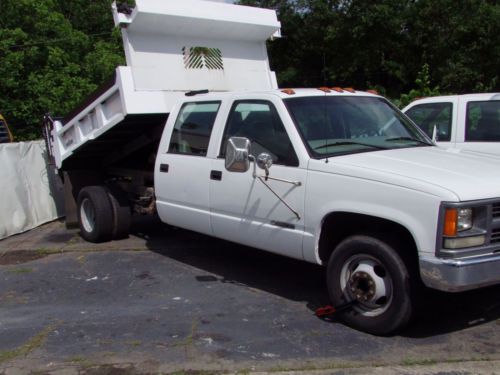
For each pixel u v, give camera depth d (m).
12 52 20.34
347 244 4.47
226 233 5.63
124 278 6.26
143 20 6.49
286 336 4.52
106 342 4.54
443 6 26.17
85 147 7.86
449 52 26.84
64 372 4.06
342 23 28.62
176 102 6.55
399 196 4.09
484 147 7.17
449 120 7.62
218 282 5.98
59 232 8.92
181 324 4.86
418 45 27.66
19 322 5.08
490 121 7.26
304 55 32.28
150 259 6.98
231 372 3.96
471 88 26.27
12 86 20.11
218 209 5.64
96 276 6.39
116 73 6.54
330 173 4.54
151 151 8.02
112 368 4.09
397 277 4.16
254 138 5.30
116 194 7.85
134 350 4.37
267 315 5.00
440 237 3.88
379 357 4.07
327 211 4.52
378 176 4.25
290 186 4.82
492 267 3.95
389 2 27.34
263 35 7.71
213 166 5.66
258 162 4.87
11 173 8.90
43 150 9.90
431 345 4.25
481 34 25.78
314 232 4.67
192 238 7.93
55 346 4.50
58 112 20.17
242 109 5.56
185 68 7.05
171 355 4.25
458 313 4.87
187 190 6.02
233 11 7.26
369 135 5.27
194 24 6.89
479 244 3.96
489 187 4.04
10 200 8.80
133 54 6.62
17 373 4.08
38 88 20.19
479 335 4.43
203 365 4.08
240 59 7.66
